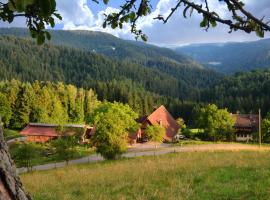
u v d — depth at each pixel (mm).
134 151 68500
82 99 143000
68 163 56969
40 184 22469
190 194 14234
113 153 51656
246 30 3104
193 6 3244
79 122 139125
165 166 26078
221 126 88188
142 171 23938
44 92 128000
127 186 17469
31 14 2889
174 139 92875
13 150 56094
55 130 90000
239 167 21391
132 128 59031
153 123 94125
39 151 69938
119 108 58094
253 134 88250
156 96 183375
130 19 4105
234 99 158625
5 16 3127
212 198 13578
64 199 15203
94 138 52406
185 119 150375
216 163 24766
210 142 84250
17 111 119562
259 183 15648
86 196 15320
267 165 21438
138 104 158500
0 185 2473
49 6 2307
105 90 179250
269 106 144250
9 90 126312
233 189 14711
